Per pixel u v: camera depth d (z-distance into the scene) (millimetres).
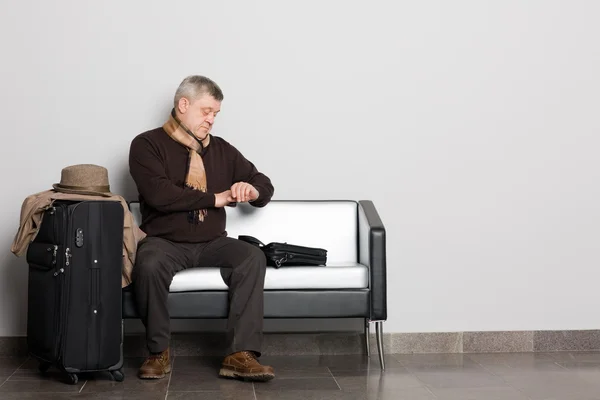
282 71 3854
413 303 3887
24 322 3752
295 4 3857
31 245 3215
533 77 3941
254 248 3266
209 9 3822
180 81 3807
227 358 3164
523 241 3936
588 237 3945
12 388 2992
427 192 3898
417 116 3893
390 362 3600
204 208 3412
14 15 3734
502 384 3111
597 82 3947
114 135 3785
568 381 3174
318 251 3408
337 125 3875
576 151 3943
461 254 3910
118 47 3781
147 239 3375
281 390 2977
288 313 3273
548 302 3941
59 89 3760
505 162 3930
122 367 3143
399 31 3889
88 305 3025
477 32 3920
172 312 3213
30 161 3750
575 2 3953
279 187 3859
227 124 3838
